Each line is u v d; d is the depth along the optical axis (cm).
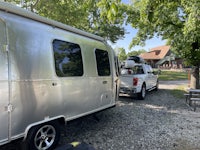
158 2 450
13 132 311
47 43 375
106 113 693
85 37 505
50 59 378
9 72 304
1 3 306
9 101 303
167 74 3175
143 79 971
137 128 547
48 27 390
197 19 773
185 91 1283
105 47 588
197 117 674
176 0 841
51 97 377
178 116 682
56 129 395
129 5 1228
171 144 447
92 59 516
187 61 1296
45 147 374
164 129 544
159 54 5694
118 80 668
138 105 840
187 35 1007
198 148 429
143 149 418
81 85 464
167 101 943
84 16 1167
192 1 758
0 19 301
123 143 446
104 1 266
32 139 344
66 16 1062
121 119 627
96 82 528
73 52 446
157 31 1304
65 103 414
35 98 344
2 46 298
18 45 321
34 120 344
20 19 336
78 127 543
